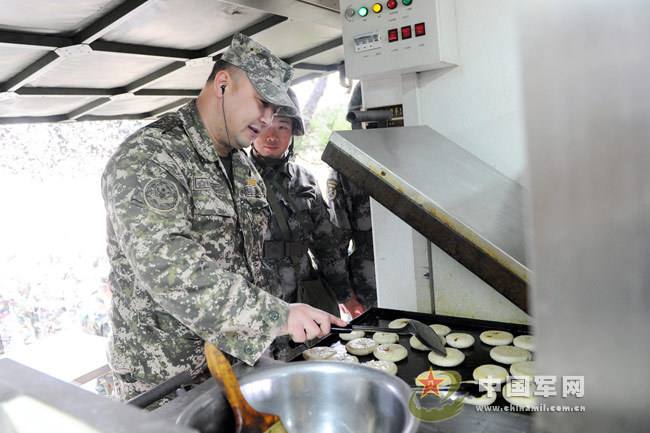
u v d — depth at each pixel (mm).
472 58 1459
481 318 1510
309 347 1304
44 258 4418
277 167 2270
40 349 3643
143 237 1109
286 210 2246
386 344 1293
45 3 1450
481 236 935
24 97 2133
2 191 4477
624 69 234
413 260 1602
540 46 248
